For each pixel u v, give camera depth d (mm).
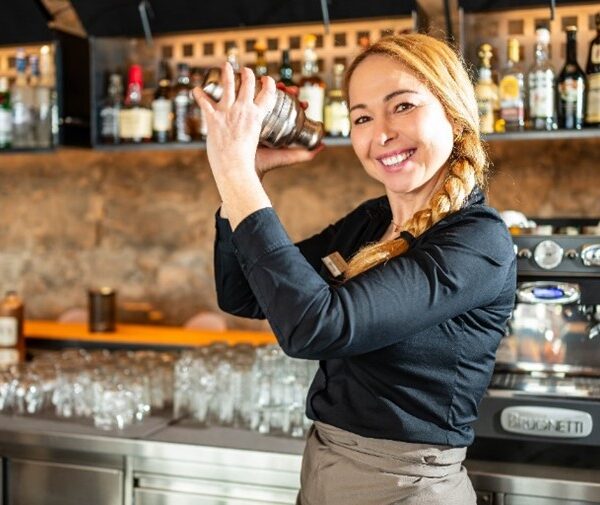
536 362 1839
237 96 1253
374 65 1336
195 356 2289
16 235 3498
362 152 1364
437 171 1356
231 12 2764
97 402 2158
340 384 1356
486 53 2473
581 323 1808
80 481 2064
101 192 3389
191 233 3283
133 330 3189
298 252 1182
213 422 2180
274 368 2109
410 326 1165
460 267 1189
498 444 1880
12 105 3076
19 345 2990
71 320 3350
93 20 2924
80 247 3426
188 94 2863
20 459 2117
